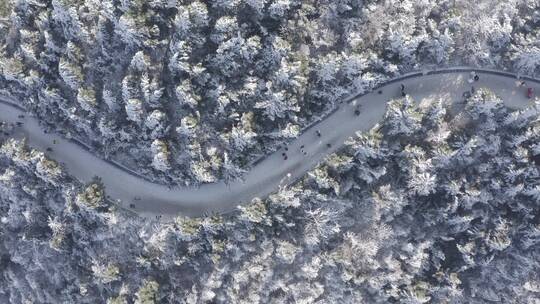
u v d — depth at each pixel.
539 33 76.69
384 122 78.50
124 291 79.31
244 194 82.56
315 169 76.94
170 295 79.06
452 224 81.69
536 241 81.75
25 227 84.69
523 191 80.38
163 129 77.12
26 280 87.69
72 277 83.62
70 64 77.19
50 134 85.50
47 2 79.44
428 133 78.44
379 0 77.81
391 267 80.00
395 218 81.25
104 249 82.00
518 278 83.06
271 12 75.31
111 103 76.81
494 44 79.31
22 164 81.06
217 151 77.44
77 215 81.00
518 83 82.62
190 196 82.94
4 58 79.69
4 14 81.06
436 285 83.19
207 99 77.19
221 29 73.25
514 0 78.00
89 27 77.56
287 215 78.75
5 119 86.56
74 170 84.56
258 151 79.56
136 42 74.69
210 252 79.25
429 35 77.88
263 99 76.56
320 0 76.94
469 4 79.00
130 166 83.25
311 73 77.12
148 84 74.12
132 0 72.81
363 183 80.06
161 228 79.75
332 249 80.44
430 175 79.25
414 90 82.56
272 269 79.62
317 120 82.44
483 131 79.00
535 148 78.50
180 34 73.88
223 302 79.75
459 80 82.50
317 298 81.19
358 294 81.19
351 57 74.62
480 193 79.75
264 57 76.56
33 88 81.12
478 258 83.19
